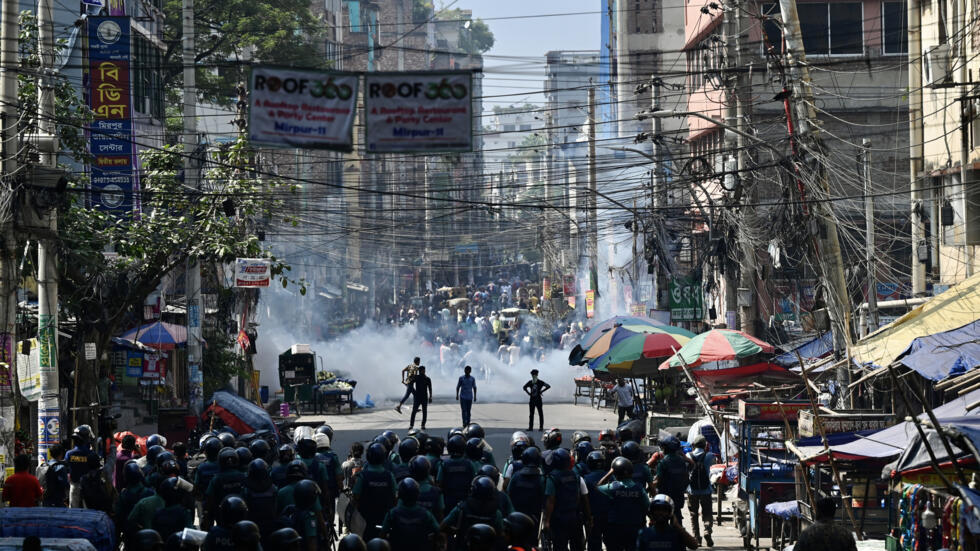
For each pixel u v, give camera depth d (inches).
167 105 2469.2
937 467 508.7
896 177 1968.5
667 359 1440.7
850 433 757.3
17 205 908.0
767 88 1942.7
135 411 1451.8
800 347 1430.9
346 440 1461.6
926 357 931.3
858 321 1482.5
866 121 2011.6
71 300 1130.7
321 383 1929.1
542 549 713.6
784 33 1218.0
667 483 763.4
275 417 1685.5
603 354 1473.9
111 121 1382.9
